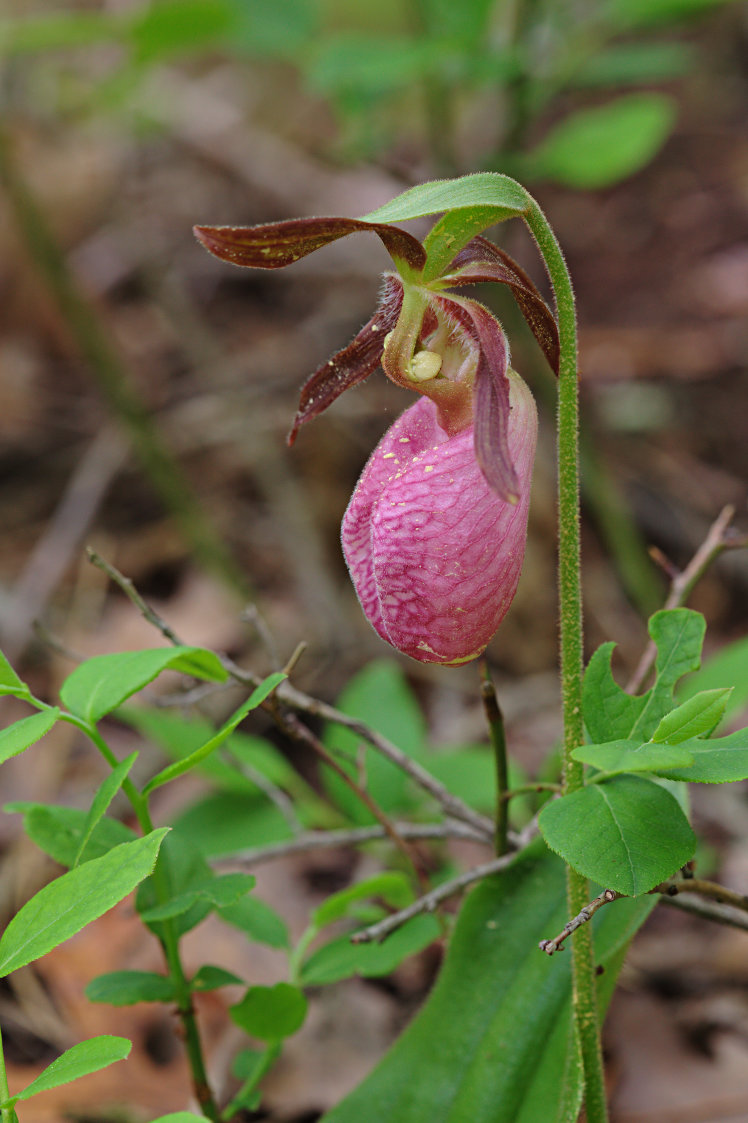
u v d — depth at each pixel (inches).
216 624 53.5
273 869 41.1
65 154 76.6
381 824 33.9
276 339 69.7
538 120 89.7
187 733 36.0
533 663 55.1
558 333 30.3
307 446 62.3
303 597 55.4
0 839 42.1
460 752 36.9
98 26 41.4
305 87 46.0
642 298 74.2
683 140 88.0
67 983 37.1
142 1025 36.5
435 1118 31.4
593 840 29.6
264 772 36.3
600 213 82.5
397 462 31.0
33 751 47.1
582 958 30.7
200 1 40.6
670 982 37.3
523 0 42.1
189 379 66.7
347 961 33.0
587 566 59.0
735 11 96.2
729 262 75.2
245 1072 33.3
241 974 37.4
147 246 75.7
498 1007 31.7
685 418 66.1
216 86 92.5
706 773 29.6
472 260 30.6
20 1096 28.6
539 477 60.2
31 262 68.3
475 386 30.2
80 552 58.2
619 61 45.2
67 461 62.8
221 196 80.3
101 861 29.3
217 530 59.4
